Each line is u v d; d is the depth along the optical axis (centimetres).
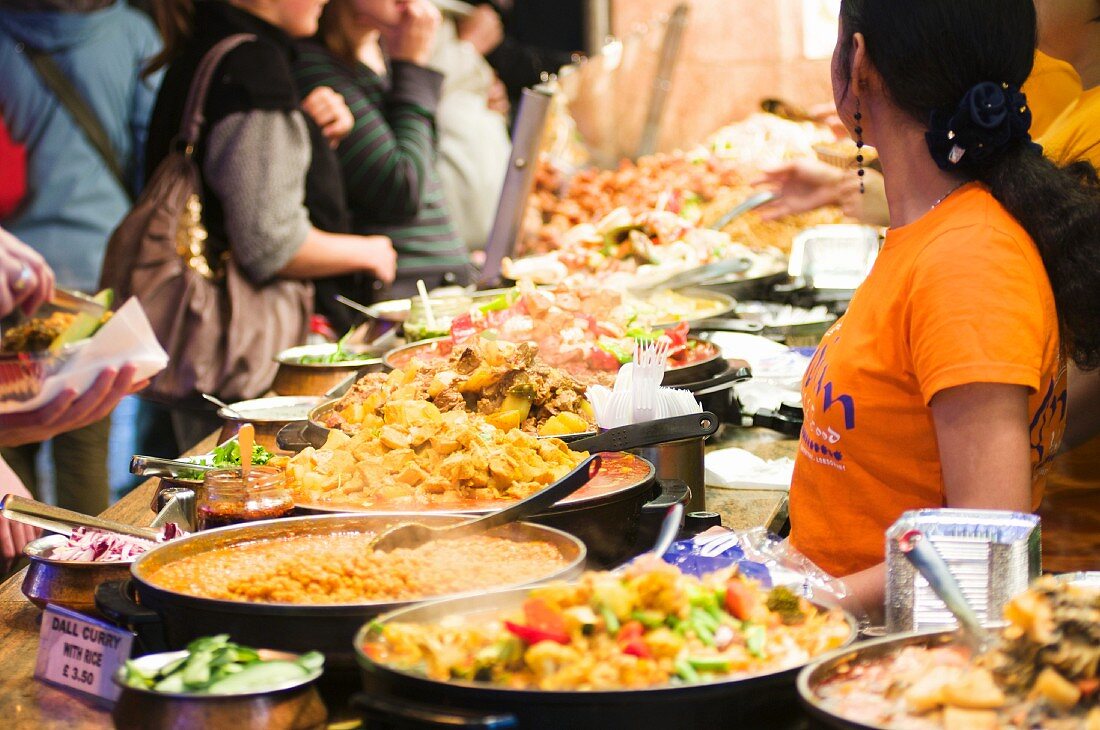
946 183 172
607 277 394
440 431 196
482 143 662
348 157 505
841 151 441
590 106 593
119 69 570
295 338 440
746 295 417
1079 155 229
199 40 443
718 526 195
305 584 145
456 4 692
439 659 120
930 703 112
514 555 160
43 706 158
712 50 591
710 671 121
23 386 262
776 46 583
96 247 572
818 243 422
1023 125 167
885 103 175
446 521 171
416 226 540
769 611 137
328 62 502
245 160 428
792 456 286
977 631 124
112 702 157
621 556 185
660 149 601
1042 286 162
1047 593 117
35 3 553
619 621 125
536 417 228
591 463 174
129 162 582
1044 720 109
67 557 184
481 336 238
